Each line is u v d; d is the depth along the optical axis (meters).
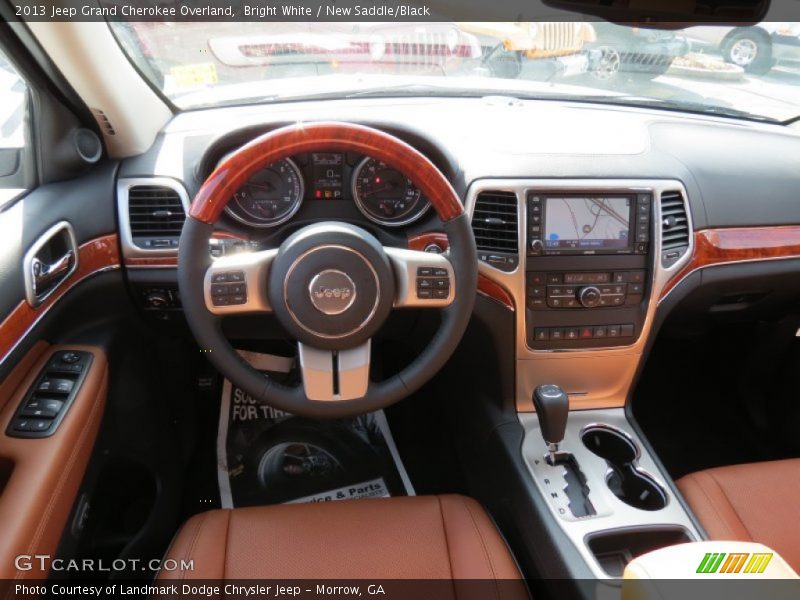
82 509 1.22
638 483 1.44
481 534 1.16
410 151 1.14
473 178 1.44
